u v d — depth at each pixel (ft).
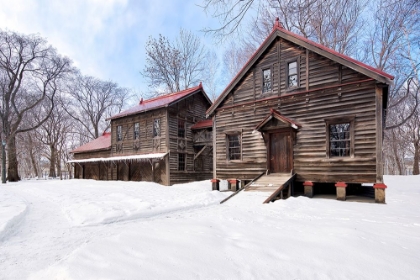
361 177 29.76
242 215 20.18
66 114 136.15
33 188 51.08
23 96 107.24
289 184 33.09
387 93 32.35
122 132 74.33
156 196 35.09
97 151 81.41
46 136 134.41
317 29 56.65
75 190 45.52
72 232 17.61
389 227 16.11
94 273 8.61
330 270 9.31
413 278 8.79
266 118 36.11
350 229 14.66
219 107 43.70
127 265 9.34
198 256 10.42
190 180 68.33
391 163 127.03
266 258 10.36
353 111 31.01
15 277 10.50
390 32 54.95
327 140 32.58
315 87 34.09
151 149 66.28
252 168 39.24
